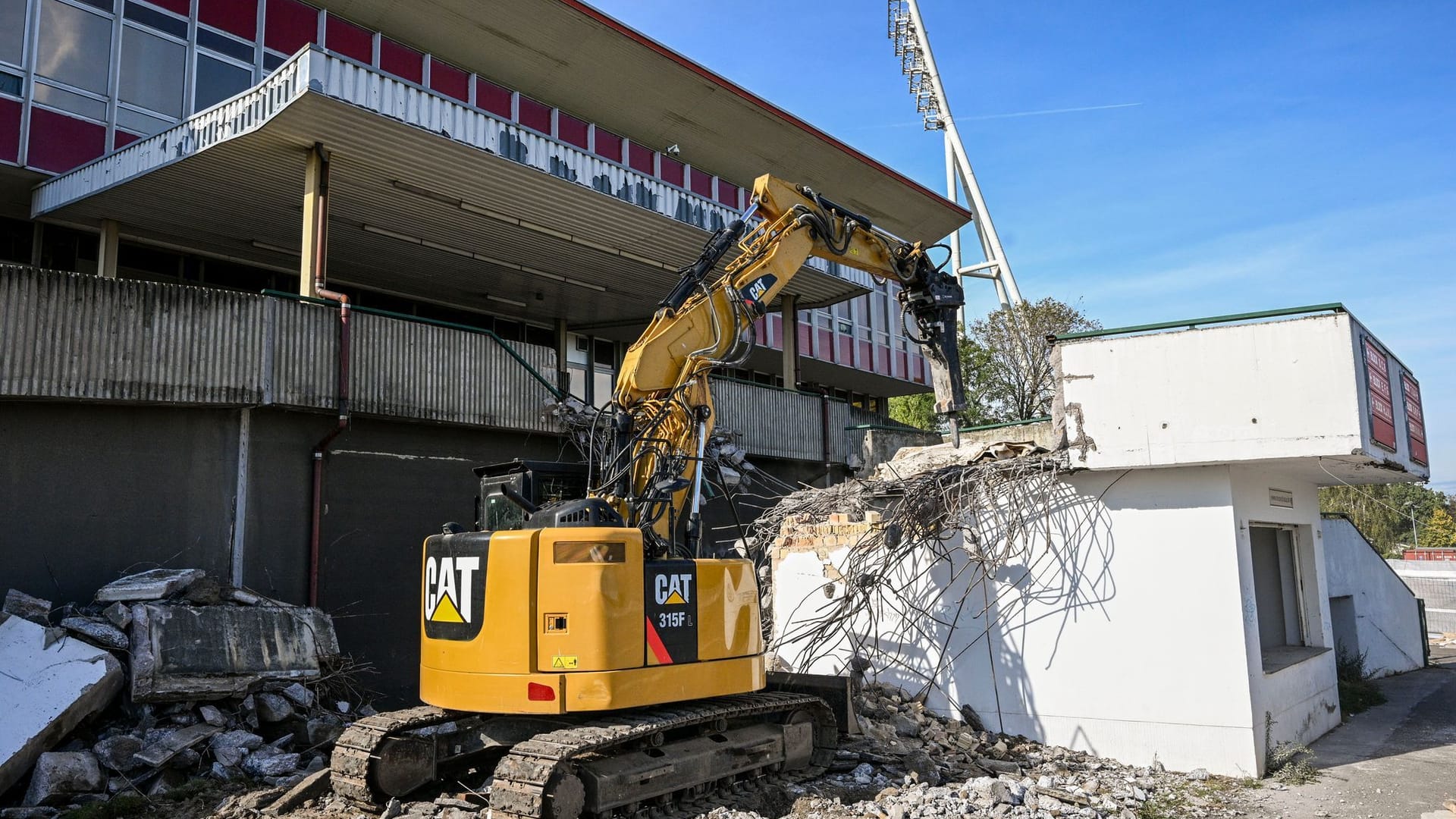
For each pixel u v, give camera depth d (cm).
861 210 2548
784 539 1284
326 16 1542
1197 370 966
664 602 749
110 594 931
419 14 1578
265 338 1118
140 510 1043
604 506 768
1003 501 1098
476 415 1340
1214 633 966
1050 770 938
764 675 848
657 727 711
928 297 1035
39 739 748
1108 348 1012
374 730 750
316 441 1184
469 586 743
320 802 756
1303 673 1123
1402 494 6212
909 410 3369
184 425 1083
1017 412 2975
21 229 1400
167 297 1055
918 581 1157
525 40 1677
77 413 1016
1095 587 1033
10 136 1253
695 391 864
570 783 653
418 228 1570
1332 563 1731
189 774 830
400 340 1259
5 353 952
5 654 802
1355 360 905
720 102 1966
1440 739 1122
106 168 1284
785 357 2206
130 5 1362
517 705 697
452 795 796
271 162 1244
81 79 1315
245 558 1102
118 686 840
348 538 1202
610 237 1650
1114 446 998
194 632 903
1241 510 1000
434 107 1236
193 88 1409
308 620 1007
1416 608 2131
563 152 1420
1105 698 1017
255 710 913
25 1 1276
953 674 1114
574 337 2267
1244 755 936
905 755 921
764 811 771
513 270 1805
